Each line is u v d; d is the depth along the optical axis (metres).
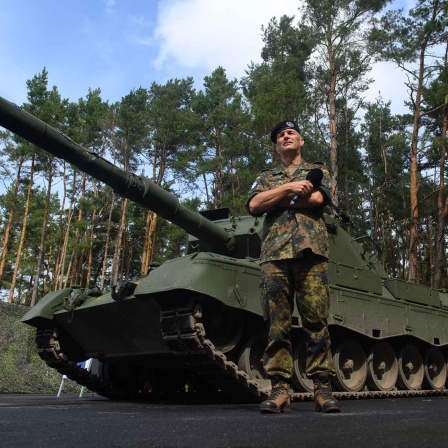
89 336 10.48
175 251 44.09
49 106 33.59
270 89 28.05
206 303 8.23
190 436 3.14
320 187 5.13
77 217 45.12
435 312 12.98
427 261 45.56
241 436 3.09
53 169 39.12
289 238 5.09
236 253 10.70
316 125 27.25
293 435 3.10
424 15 26.06
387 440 2.81
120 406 7.53
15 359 16.81
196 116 35.41
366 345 11.07
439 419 4.00
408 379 12.23
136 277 9.31
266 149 27.81
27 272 51.38
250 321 8.99
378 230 41.56
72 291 10.33
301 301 5.08
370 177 38.25
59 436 3.23
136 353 10.03
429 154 33.50
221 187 34.66
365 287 11.23
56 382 17.05
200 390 11.93
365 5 25.59
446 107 28.97
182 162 35.09
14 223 44.47
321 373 5.07
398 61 25.98
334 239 11.08
